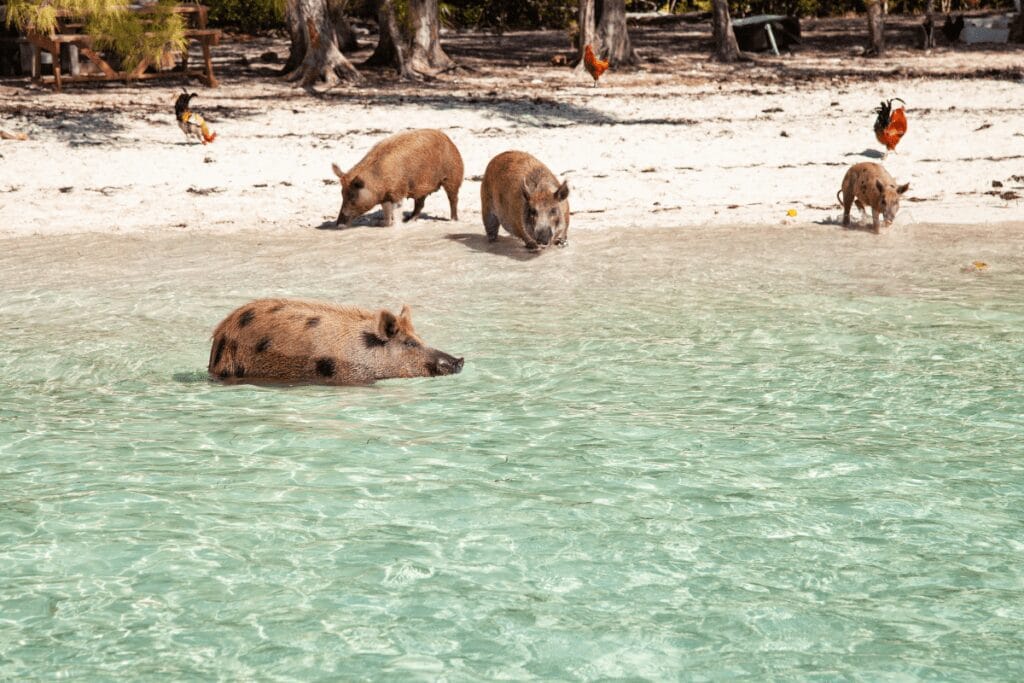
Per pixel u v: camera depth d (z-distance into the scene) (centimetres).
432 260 1280
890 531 582
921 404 789
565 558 550
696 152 1959
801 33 3872
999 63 3105
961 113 2291
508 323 1011
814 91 2619
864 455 689
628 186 1722
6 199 1597
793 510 608
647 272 1219
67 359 902
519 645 473
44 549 551
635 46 3572
